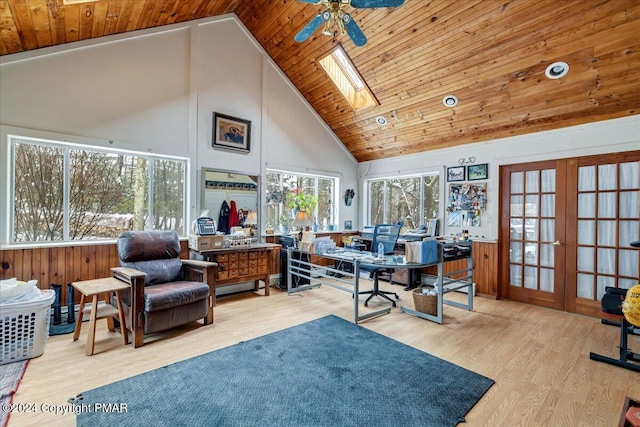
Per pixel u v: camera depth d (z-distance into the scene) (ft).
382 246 13.04
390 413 6.14
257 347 9.00
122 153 12.28
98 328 10.33
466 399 6.61
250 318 11.49
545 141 13.16
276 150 16.78
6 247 9.86
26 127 10.08
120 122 11.85
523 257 14.02
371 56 13.39
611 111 11.25
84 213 11.53
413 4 10.80
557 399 6.68
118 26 11.32
